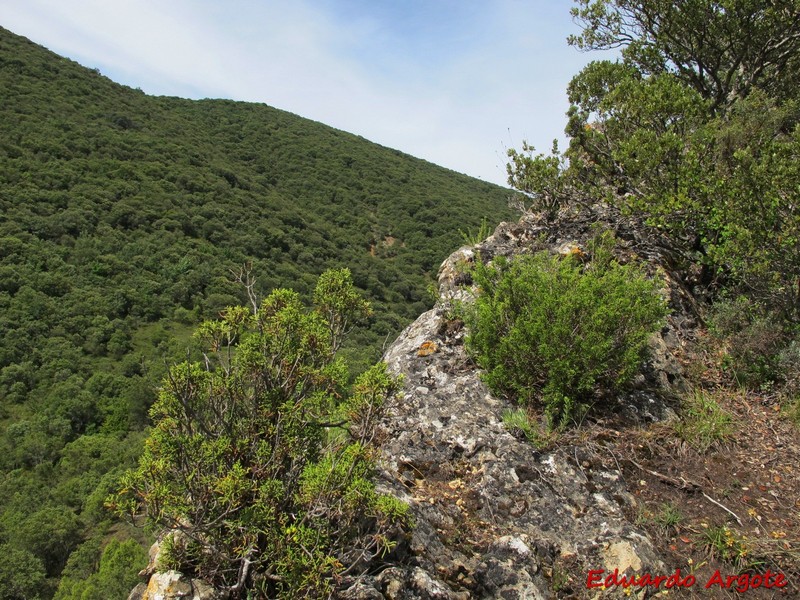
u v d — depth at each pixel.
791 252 5.28
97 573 20.30
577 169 7.65
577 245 7.00
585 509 3.72
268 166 85.25
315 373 3.00
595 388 4.74
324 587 2.40
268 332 3.06
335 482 2.59
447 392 4.94
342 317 3.58
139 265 43.12
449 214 75.25
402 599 2.72
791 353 5.23
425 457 4.23
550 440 4.20
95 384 31.55
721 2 8.07
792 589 3.26
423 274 60.91
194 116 97.00
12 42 78.19
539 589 3.09
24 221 42.09
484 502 3.77
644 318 4.47
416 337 5.91
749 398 5.21
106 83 84.06
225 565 2.58
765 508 3.86
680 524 3.68
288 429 2.85
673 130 7.10
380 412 3.12
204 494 2.53
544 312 4.48
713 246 6.05
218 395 2.89
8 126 55.81
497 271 5.36
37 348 32.81
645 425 4.55
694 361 5.68
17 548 23.52
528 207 8.18
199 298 41.31
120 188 52.44
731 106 7.66
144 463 2.51
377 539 2.66
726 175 6.27
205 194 58.34
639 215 6.93
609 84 8.18
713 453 4.36
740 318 5.90
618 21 9.75
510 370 4.61
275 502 2.68
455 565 3.14
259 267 47.25
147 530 2.58
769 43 8.38
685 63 9.41
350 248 62.16
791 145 5.39
